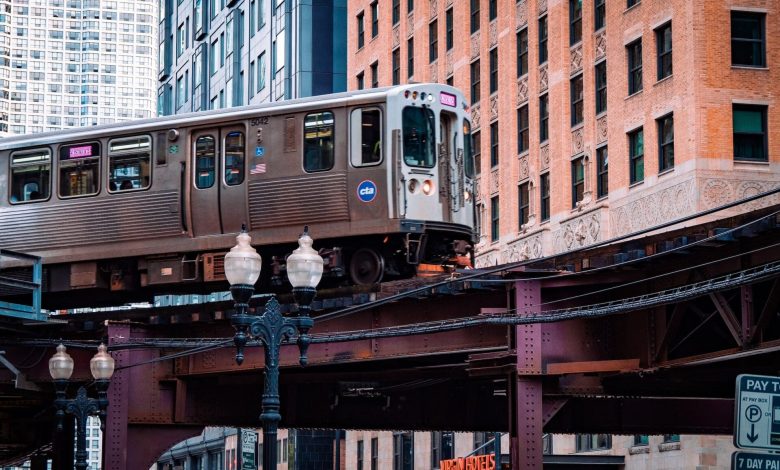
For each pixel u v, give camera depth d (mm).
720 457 59656
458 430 40688
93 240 42781
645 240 28375
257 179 40625
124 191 42500
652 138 61594
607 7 65688
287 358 35031
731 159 58438
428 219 39562
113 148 42906
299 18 97688
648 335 29266
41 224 43594
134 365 36156
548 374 29781
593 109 66688
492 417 40312
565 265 29625
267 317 24078
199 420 37500
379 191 39000
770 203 58594
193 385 37594
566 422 36906
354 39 93000
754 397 15922
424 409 40344
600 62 66438
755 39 59500
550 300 30500
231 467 115125
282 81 100000
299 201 40000
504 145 75500
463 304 32219
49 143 43875
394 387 38312
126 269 42938
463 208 40688
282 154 40406
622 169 63812
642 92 62500
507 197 75062
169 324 37188
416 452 84750
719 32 58969
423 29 84438
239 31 110250
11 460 50500
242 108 41281
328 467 98875
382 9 88812
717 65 58812
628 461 65125
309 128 40188
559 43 69688
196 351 34281
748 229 25844
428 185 39719
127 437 36750
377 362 36406
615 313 27266
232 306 36625
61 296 45344
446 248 40781
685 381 32156
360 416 40156
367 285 34406
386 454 89125
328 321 34719
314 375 37656
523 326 29906
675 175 59625
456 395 40406
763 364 30734
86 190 43094
